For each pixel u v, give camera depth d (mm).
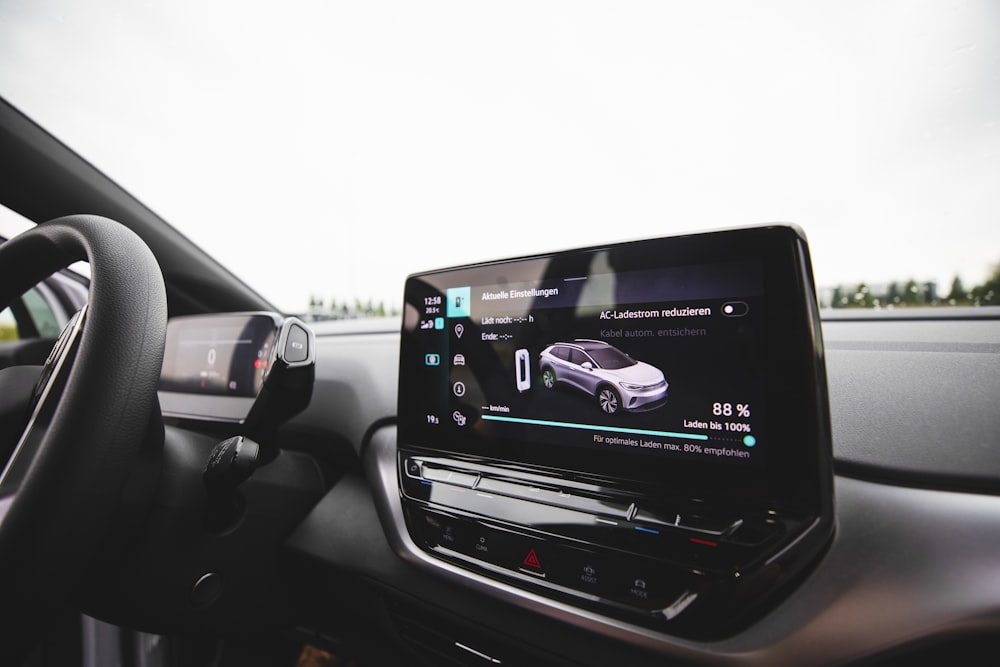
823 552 560
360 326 1492
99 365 486
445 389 756
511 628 696
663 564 563
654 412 583
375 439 973
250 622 906
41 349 1245
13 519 431
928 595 500
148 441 719
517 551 667
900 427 592
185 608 803
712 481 543
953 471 551
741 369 535
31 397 622
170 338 1209
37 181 1212
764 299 527
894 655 500
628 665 602
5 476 490
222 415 1065
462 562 718
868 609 515
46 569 441
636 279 607
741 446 529
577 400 641
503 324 710
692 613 546
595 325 633
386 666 995
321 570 922
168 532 778
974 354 624
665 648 567
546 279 677
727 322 546
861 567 538
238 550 877
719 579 533
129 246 578
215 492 768
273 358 882
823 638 520
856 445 603
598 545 604
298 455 1076
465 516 710
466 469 721
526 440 675
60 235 614
